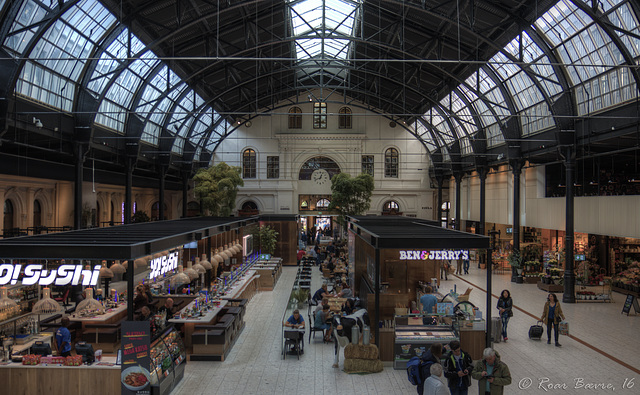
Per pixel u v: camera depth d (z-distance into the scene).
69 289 18.45
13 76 15.86
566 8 17.62
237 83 30.84
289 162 42.47
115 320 13.59
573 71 20.00
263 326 15.47
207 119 39.50
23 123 17.36
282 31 28.70
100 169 28.86
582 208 22.98
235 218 23.45
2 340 10.94
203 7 21.48
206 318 12.38
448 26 22.73
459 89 29.86
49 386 8.98
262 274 22.23
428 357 7.98
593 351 12.84
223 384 10.29
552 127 22.61
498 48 19.47
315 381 10.51
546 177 27.33
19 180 22.14
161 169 32.28
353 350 11.12
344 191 36.72
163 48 23.75
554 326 13.41
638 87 16.53
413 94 36.12
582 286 22.94
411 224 18.84
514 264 25.11
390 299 13.42
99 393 8.99
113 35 19.28
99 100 20.64
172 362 9.95
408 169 43.09
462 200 40.22
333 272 24.09
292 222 32.03
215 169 35.06
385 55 29.75
